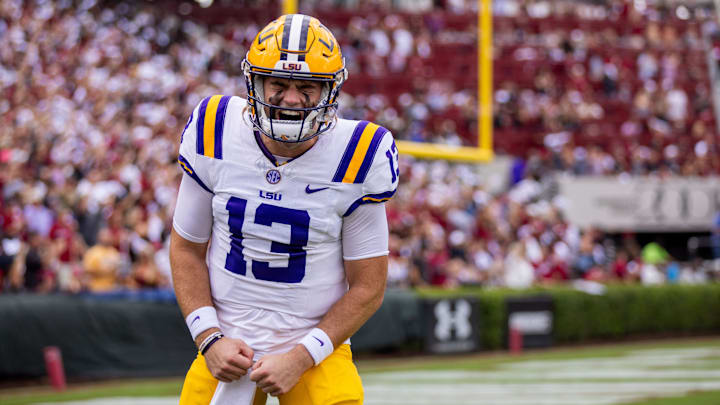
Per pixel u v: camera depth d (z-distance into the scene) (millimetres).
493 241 42531
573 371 28375
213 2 65125
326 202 7629
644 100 60625
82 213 30578
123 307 25844
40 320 24266
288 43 7293
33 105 45844
